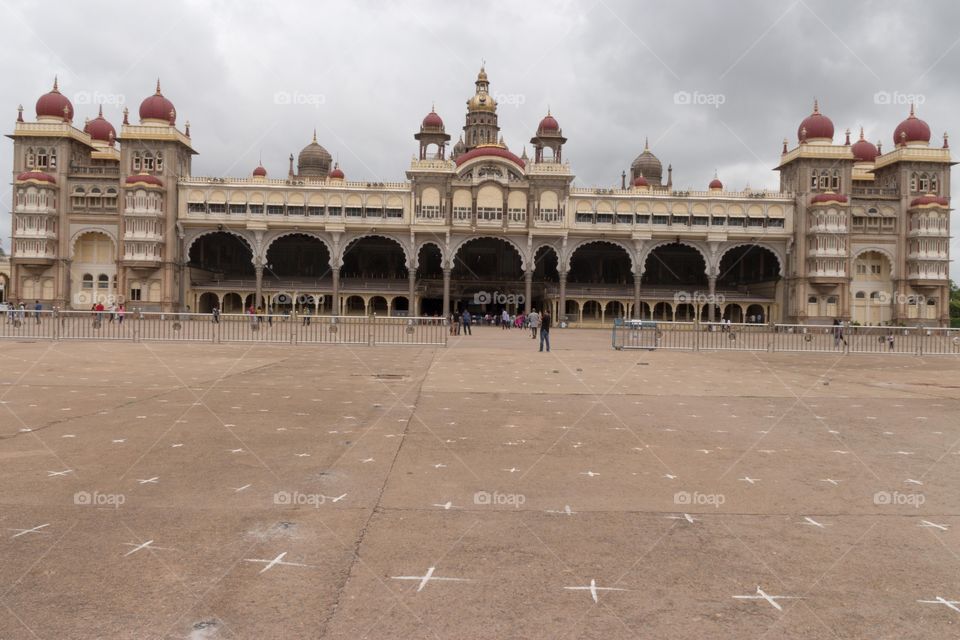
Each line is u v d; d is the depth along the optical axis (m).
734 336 35.00
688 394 15.80
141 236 66.06
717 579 5.35
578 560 5.68
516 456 9.30
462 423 11.66
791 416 12.80
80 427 10.61
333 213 69.56
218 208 68.56
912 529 6.52
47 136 68.06
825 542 6.16
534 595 5.04
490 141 82.69
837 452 9.77
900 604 4.96
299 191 69.19
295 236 80.88
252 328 39.41
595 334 52.25
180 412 12.09
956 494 7.71
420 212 69.31
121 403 12.95
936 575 5.46
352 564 5.52
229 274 80.25
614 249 82.62
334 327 34.97
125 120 67.19
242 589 5.04
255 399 13.78
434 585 5.17
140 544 5.85
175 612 4.68
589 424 11.80
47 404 12.70
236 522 6.43
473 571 5.43
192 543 5.89
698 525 6.58
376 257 82.00
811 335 35.88
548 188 70.12
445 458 9.11
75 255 69.50
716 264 71.38
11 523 6.29
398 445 9.84
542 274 82.44
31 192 66.94
